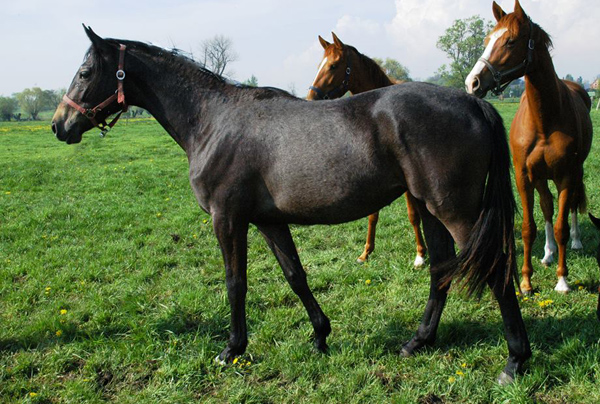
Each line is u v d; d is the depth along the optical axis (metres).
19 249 5.34
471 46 47.72
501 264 2.36
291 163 2.46
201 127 2.80
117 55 2.87
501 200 2.31
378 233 5.43
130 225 6.30
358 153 2.36
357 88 4.71
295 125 2.50
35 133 26.42
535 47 3.19
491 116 2.35
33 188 9.07
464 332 3.11
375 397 2.51
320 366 2.81
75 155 14.39
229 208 2.66
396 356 2.90
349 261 4.67
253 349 3.10
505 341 2.93
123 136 21.12
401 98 2.35
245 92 2.76
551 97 3.29
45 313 3.74
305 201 2.50
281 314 3.55
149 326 3.37
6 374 2.92
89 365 2.95
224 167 2.62
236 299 2.82
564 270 3.64
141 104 3.02
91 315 3.72
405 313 3.41
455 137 2.27
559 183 3.59
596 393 2.37
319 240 5.46
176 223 6.34
